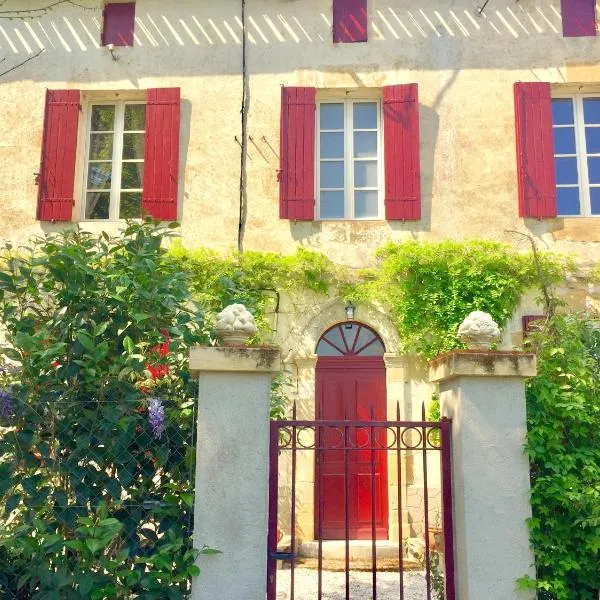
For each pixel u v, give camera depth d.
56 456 3.83
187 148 9.17
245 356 3.75
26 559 3.65
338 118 9.49
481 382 3.86
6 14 9.46
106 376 3.87
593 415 4.16
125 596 3.58
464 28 9.30
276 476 3.84
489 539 3.71
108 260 4.24
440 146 9.05
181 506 3.80
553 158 8.84
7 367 3.92
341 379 8.66
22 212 9.09
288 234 8.91
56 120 9.22
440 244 8.64
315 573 6.96
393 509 8.09
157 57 9.44
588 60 9.10
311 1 9.45
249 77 9.33
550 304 6.89
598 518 3.68
